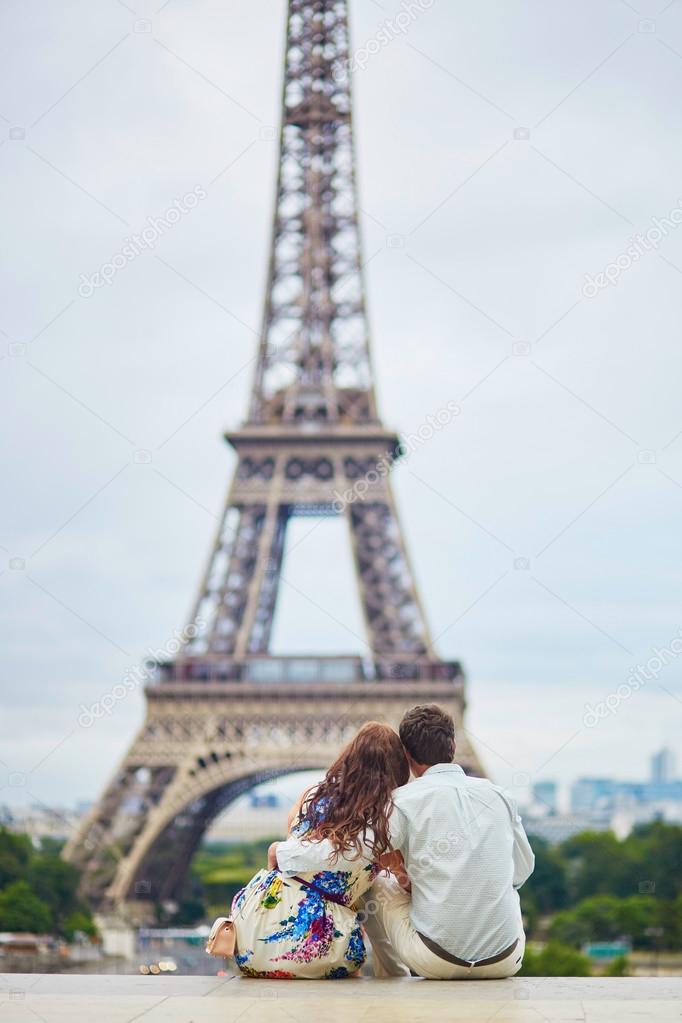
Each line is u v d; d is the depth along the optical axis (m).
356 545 158.50
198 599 155.75
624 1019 23.39
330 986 27.22
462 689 149.38
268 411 164.88
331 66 161.88
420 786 28.45
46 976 29.48
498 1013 23.84
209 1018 23.44
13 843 190.38
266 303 166.38
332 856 27.98
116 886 146.75
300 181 166.38
